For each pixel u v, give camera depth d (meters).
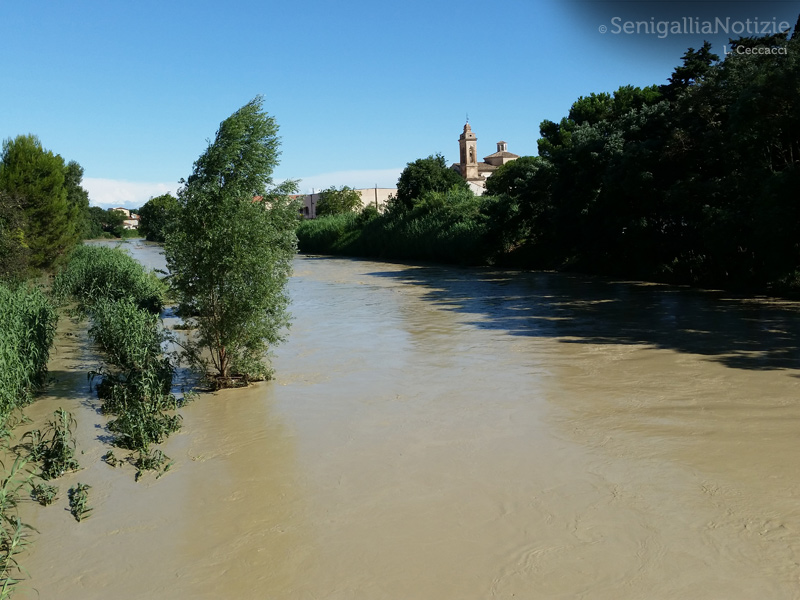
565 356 13.23
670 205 23.95
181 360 12.47
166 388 11.50
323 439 8.92
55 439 8.62
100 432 9.70
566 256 33.88
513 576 5.36
